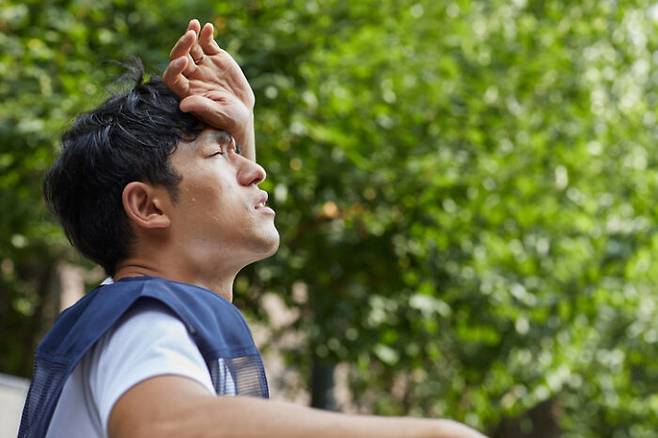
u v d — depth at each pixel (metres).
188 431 1.59
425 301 10.38
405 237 10.45
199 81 2.13
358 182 9.67
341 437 1.54
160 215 1.99
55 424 1.84
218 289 2.03
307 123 9.01
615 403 15.67
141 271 2.00
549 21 12.33
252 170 2.03
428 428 1.55
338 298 10.19
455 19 10.88
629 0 12.74
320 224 10.00
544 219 11.47
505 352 11.68
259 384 1.86
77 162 2.04
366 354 10.66
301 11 9.75
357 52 9.80
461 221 10.80
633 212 12.02
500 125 11.30
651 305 13.11
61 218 2.08
